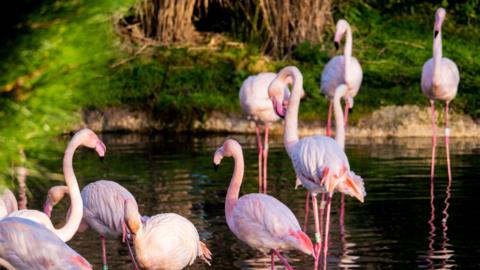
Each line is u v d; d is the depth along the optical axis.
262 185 13.92
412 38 22.83
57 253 7.74
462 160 15.76
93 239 10.95
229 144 9.73
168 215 8.88
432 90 15.20
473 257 9.61
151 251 8.62
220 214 11.98
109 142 18.39
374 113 19.05
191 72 20.62
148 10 21.86
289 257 10.08
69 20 4.68
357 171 14.75
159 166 15.47
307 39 21.48
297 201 12.81
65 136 18.91
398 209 12.08
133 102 19.80
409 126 18.89
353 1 24.06
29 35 4.65
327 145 10.17
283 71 11.17
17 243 7.74
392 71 20.80
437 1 24.67
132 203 8.59
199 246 9.06
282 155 16.69
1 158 4.85
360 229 11.07
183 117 19.53
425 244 10.23
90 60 4.82
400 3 24.38
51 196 9.59
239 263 9.72
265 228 8.95
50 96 4.77
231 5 21.78
